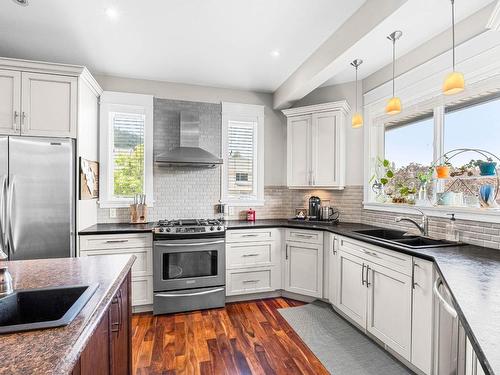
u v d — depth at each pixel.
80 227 2.78
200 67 3.19
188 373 1.98
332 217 3.56
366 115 3.35
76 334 0.82
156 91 3.58
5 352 0.72
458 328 1.52
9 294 1.12
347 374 1.96
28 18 2.26
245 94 3.92
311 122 3.53
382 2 1.91
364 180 3.37
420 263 1.84
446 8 2.05
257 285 3.29
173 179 3.62
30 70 2.52
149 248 2.95
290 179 3.70
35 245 2.46
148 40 2.61
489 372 0.65
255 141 3.98
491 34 1.99
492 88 2.05
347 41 2.29
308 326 2.65
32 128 2.52
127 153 3.53
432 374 1.75
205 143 3.75
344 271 2.73
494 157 2.10
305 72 3.03
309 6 2.13
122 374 1.52
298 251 3.24
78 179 2.69
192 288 3.02
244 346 2.31
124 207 3.44
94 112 3.22
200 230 3.02
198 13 2.21
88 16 2.25
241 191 3.93
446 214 2.34
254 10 2.18
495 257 1.74
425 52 2.54
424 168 2.72
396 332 2.05
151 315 2.92
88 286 1.24
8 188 2.39
